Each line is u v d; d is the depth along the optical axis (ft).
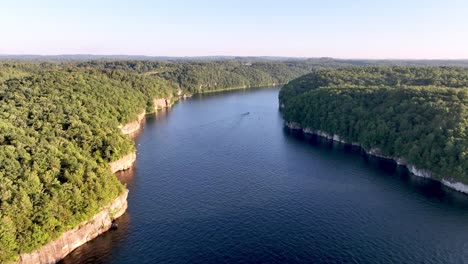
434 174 448.65
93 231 309.63
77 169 323.57
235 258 283.59
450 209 371.56
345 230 326.85
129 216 348.18
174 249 294.87
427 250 297.53
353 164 513.04
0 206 256.32
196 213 354.74
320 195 402.31
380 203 383.86
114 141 466.29
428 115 507.30
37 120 425.69
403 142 510.99
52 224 274.57
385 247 301.02
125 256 285.43
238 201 382.42
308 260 282.15
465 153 418.51
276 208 367.66
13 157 304.30
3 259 242.37
